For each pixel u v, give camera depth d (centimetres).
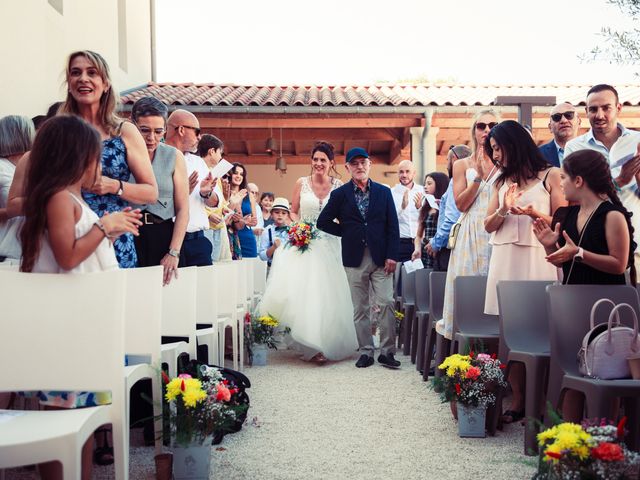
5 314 263
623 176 447
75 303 264
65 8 1023
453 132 1399
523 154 445
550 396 353
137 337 340
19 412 255
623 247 359
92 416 253
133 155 375
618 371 325
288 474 340
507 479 329
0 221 427
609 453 241
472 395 397
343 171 1683
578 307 360
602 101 488
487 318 492
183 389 326
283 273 690
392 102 1246
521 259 450
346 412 467
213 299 512
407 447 384
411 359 685
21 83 820
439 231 644
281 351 759
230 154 1659
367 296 669
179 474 323
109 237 278
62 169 268
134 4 1476
